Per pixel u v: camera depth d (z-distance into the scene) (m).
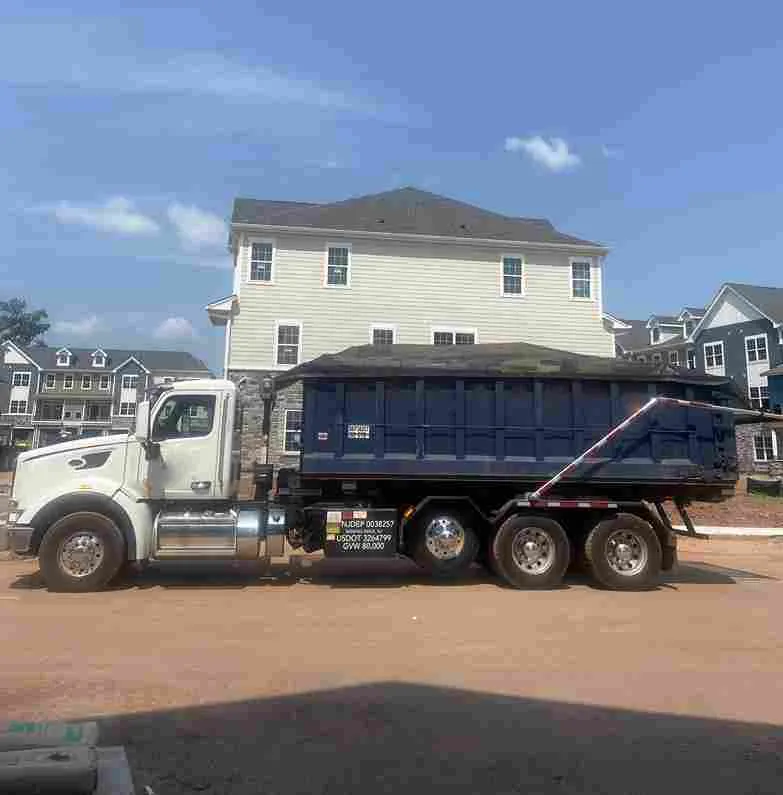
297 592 9.10
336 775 3.81
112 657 5.97
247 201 29.11
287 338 25.28
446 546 9.73
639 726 4.58
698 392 10.18
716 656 6.27
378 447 9.76
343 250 26.06
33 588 9.08
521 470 9.78
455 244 26.61
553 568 9.55
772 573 11.32
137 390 68.38
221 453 9.47
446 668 5.79
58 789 3.25
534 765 3.96
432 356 11.38
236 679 5.43
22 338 89.38
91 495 8.93
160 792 3.60
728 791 3.68
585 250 27.30
